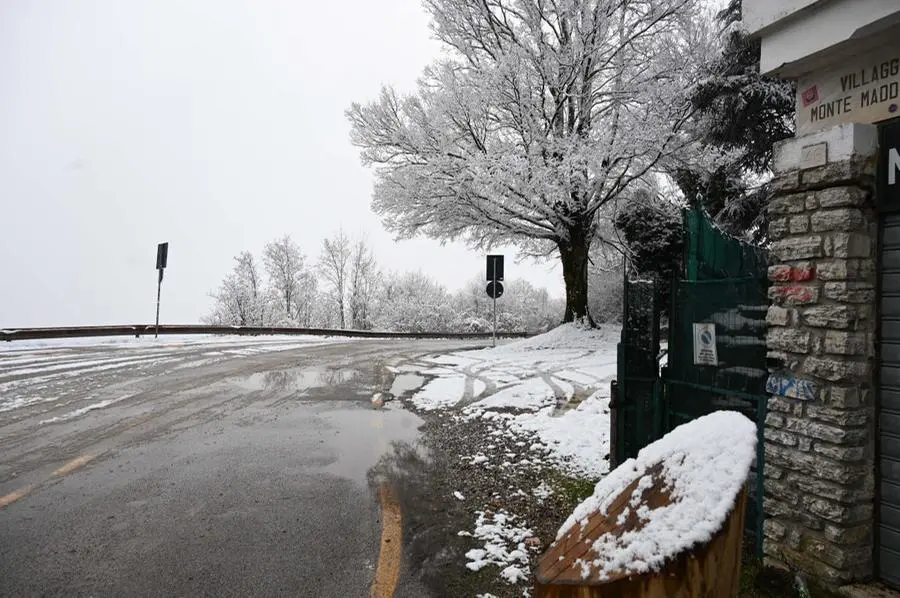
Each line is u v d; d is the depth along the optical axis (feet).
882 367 10.70
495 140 57.98
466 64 62.03
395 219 68.49
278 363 48.01
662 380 16.15
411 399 31.86
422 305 138.21
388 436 23.61
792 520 11.43
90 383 35.73
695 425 5.36
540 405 29.14
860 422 10.54
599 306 84.84
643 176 56.75
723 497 4.42
